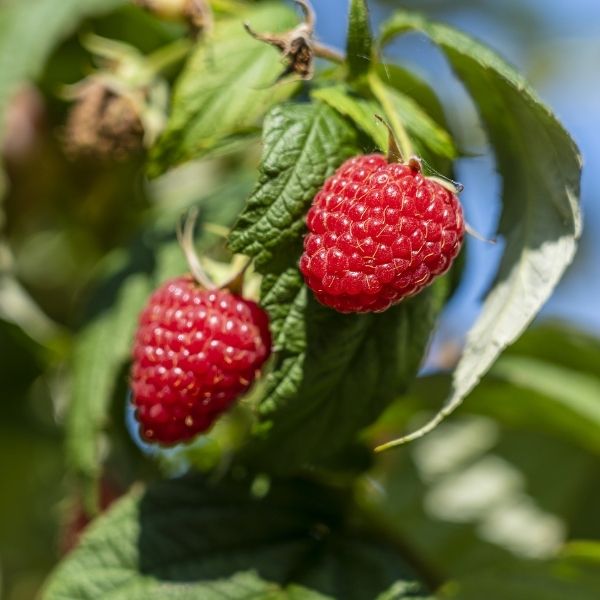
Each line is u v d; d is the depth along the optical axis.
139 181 0.30
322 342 0.22
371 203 0.21
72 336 0.28
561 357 0.29
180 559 0.24
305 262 0.22
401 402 0.28
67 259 0.32
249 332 0.23
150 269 0.26
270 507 0.25
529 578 0.27
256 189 0.22
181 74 0.26
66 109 0.30
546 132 0.23
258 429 0.23
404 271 0.21
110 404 0.26
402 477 0.32
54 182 0.31
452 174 0.24
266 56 0.24
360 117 0.22
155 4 0.25
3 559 0.33
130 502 0.24
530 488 0.32
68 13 0.29
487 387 0.28
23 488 0.32
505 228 0.24
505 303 0.23
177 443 0.23
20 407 0.32
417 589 0.24
